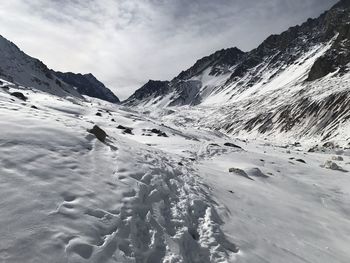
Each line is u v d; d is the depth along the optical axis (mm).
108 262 6562
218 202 12938
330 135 80312
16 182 7953
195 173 17297
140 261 7160
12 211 6883
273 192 18328
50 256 6082
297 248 10680
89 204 8164
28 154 9586
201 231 9797
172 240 8438
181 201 11438
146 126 54656
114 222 7859
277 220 13172
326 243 11945
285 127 106375
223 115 188125
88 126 15719
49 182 8500
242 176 21094
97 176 9992
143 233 8242
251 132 124188
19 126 11414
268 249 9820
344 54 144125
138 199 9562
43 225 6797
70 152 10961
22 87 80438
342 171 33031
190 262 7988
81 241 6742
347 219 16578
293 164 31281
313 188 22062
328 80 131500
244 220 11883
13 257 5766
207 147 33969
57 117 15805
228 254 8766
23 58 178125
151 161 14656
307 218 14531
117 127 45812
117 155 12812
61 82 196625
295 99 125000
